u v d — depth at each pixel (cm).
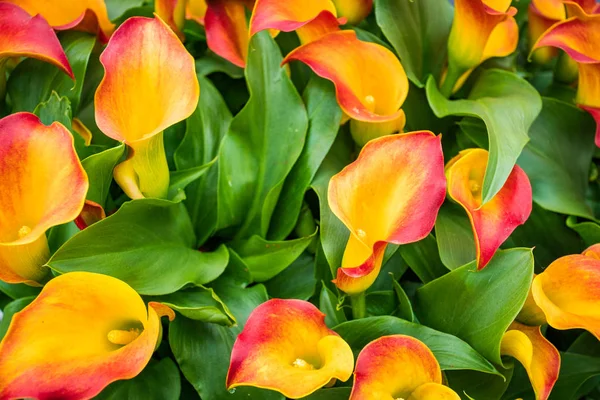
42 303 74
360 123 88
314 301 88
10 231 78
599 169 98
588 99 92
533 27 101
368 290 89
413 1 96
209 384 81
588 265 80
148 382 82
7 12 85
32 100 90
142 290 80
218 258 85
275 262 87
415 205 77
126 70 79
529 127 91
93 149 86
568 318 77
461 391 85
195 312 79
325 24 88
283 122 90
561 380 87
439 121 95
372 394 74
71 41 91
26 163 77
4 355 72
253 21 86
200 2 99
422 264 88
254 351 74
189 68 79
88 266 79
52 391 72
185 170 87
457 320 83
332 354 74
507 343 82
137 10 97
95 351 76
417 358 76
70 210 73
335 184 77
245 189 89
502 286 82
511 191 85
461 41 90
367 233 79
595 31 89
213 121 92
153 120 80
